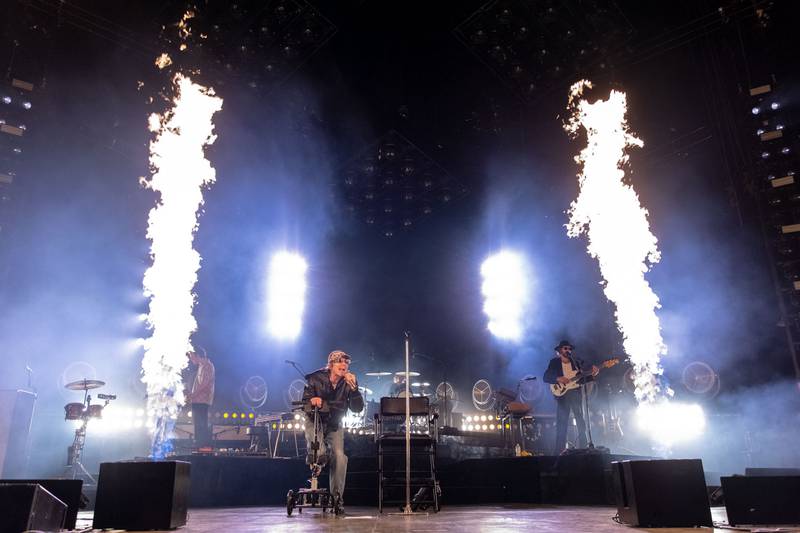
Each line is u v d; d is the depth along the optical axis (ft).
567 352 29.55
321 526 14.74
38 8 34.86
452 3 36.11
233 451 33.50
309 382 20.01
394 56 39.93
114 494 13.23
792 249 33.45
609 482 24.30
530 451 36.09
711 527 12.78
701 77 38.32
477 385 47.60
